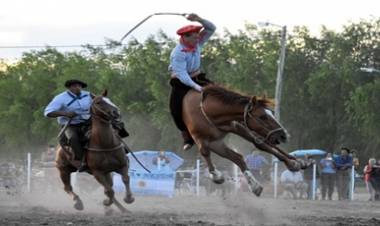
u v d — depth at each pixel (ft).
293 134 149.07
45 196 58.95
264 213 37.29
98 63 174.29
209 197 62.28
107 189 40.81
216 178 32.04
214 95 31.58
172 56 32.76
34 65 181.78
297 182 67.00
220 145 31.83
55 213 40.57
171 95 32.99
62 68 177.06
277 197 66.59
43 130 165.99
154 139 154.81
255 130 31.22
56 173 65.92
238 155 31.78
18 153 172.86
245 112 31.12
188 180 72.02
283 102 147.23
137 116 155.22
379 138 135.33
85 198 57.06
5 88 180.34
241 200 40.63
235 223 32.78
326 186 67.00
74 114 40.93
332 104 147.95
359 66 149.28
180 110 32.60
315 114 149.18
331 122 147.84
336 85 147.02
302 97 150.20
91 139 40.88
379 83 135.23
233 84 145.79
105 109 40.42
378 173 66.95
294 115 149.18
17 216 37.27
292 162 31.30
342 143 146.20
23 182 67.97
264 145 31.30
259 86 145.07
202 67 161.68
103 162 40.86
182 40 32.71
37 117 165.89
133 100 161.68
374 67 151.02
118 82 162.71
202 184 67.97
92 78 168.25
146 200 56.90
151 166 66.18
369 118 134.31
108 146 40.73
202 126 31.71
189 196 64.54
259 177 66.74
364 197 73.15
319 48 156.04
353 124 143.13
